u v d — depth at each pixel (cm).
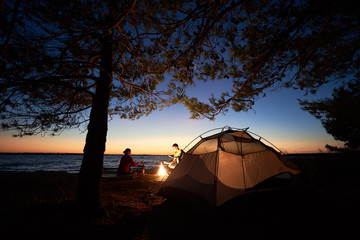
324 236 271
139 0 298
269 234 283
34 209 349
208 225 321
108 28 266
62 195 463
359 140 1076
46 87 352
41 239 244
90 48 390
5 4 204
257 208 390
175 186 474
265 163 468
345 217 334
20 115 336
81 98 478
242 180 420
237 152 466
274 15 312
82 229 277
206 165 437
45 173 1152
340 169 809
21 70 254
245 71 391
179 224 324
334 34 279
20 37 248
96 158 345
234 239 269
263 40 315
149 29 339
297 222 322
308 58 318
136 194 521
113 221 317
